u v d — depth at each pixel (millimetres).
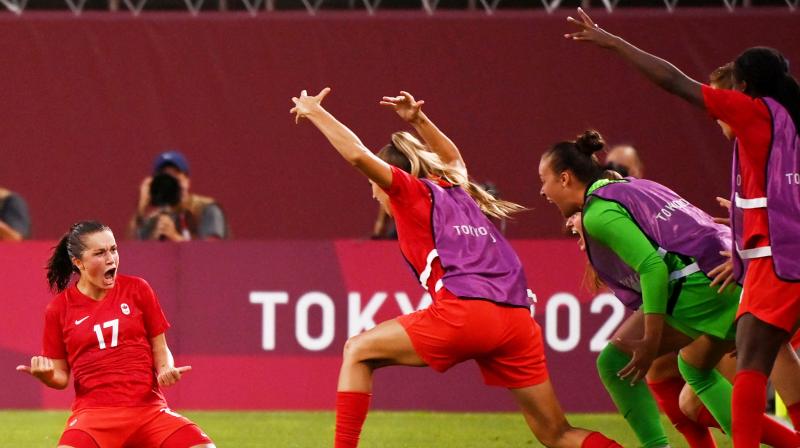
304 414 31375
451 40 43562
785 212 18406
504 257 20016
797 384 20047
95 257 20203
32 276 31781
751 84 19078
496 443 27281
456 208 20047
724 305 20312
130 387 20344
